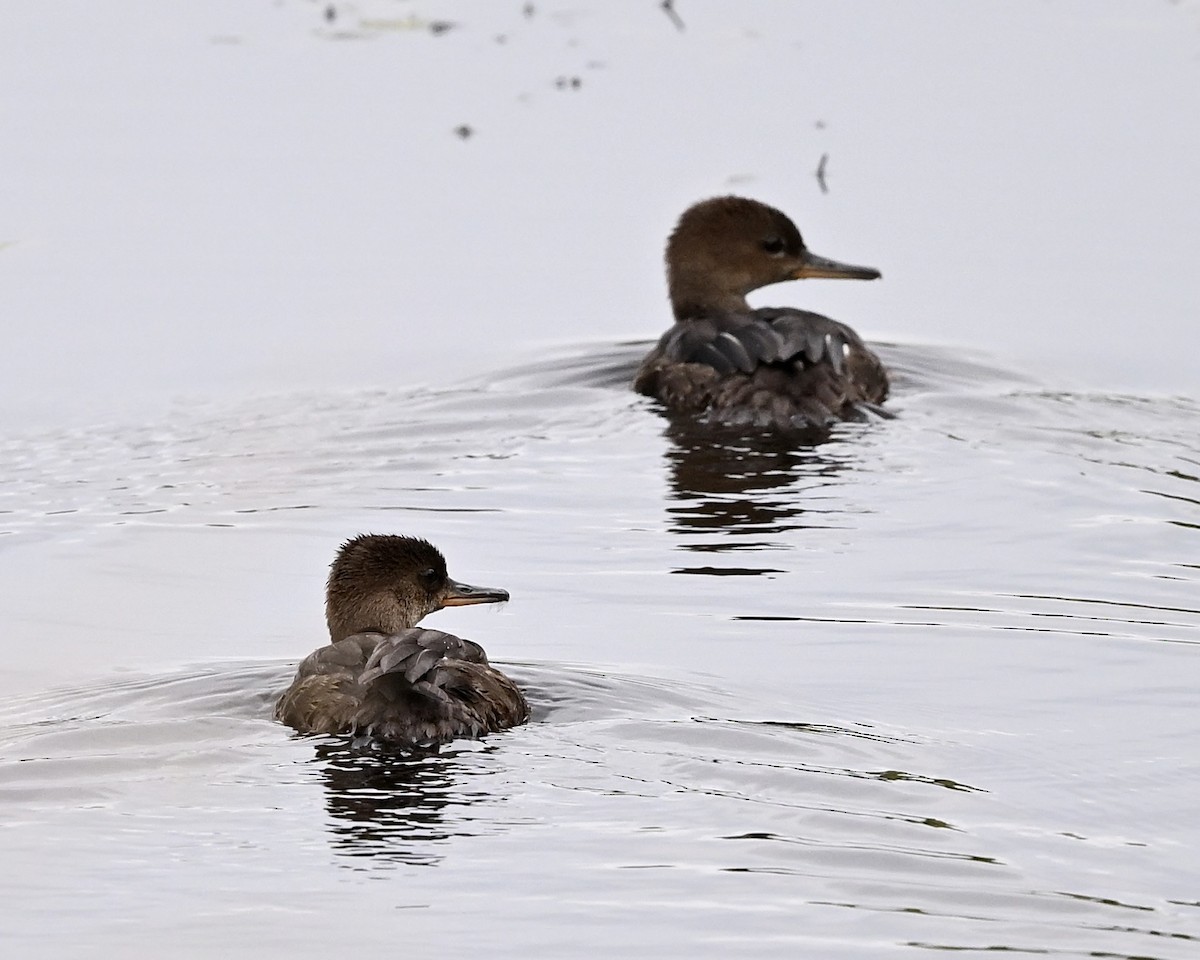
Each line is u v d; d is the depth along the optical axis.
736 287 20.80
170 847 9.63
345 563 13.12
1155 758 10.88
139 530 15.32
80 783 10.41
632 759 10.75
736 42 29.92
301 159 25.05
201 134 25.80
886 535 15.00
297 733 11.11
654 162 24.97
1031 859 9.57
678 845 9.66
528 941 8.76
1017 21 30.91
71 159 24.81
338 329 20.33
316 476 16.61
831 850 9.61
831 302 21.56
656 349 19.47
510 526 15.34
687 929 8.85
